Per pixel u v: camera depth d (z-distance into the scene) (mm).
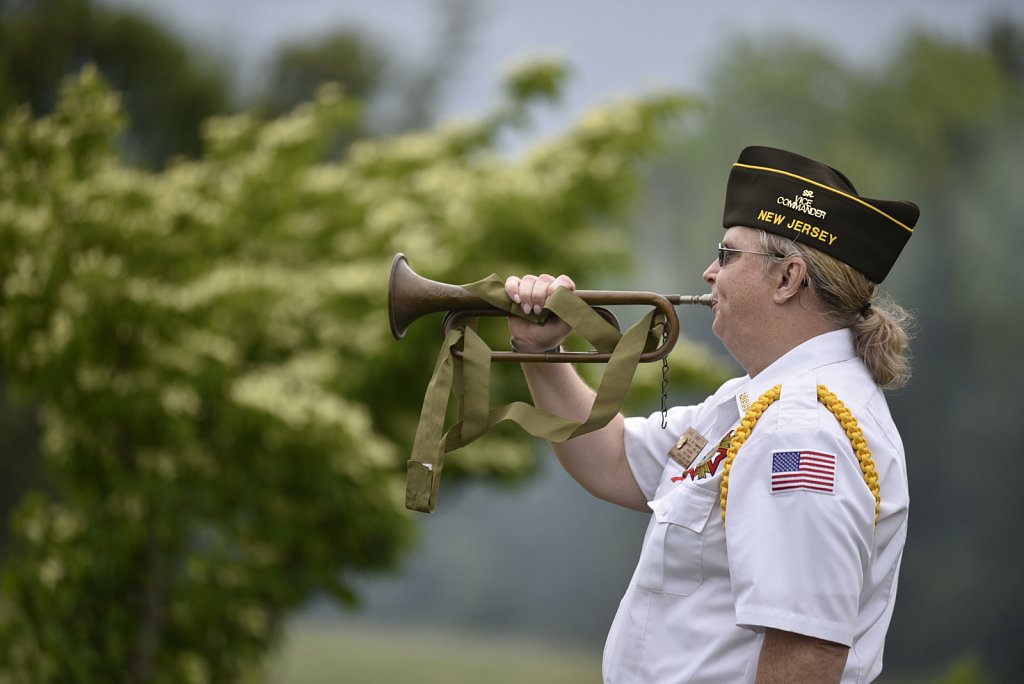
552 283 6668
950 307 113125
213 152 25516
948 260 115062
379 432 23375
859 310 6254
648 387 24922
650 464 7062
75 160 20516
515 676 104562
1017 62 129250
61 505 21859
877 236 6148
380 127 83875
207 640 21375
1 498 58469
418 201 25750
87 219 19125
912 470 110375
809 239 6125
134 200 20016
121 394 18594
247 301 20250
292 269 23906
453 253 22953
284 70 80812
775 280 6191
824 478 5648
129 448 19672
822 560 5559
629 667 6219
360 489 19922
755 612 5574
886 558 5953
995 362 111125
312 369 21438
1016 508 107625
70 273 18766
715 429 6461
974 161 120500
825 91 129000
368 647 113500
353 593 21719
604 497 7199
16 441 58781
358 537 21328
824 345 6199
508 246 23906
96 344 18656
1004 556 106625
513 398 24516
